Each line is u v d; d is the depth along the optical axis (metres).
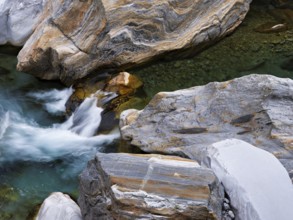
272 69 7.57
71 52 7.29
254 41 8.22
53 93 7.53
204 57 7.94
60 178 6.02
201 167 4.51
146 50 7.57
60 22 7.46
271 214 4.22
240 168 4.61
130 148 6.15
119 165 4.47
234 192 4.45
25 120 7.06
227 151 4.83
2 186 5.86
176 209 4.02
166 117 6.01
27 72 7.81
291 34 8.34
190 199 4.09
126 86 7.17
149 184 4.22
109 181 4.27
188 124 5.84
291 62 7.68
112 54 7.35
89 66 7.37
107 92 7.16
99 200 4.45
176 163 4.64
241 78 5.85
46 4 8.18
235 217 4.38
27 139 6.70
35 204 5.58
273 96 5.52
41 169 6.17
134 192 4.13
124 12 7.27
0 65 8.10
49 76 7.70
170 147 5.71
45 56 7.48
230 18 8.29
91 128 6.73
